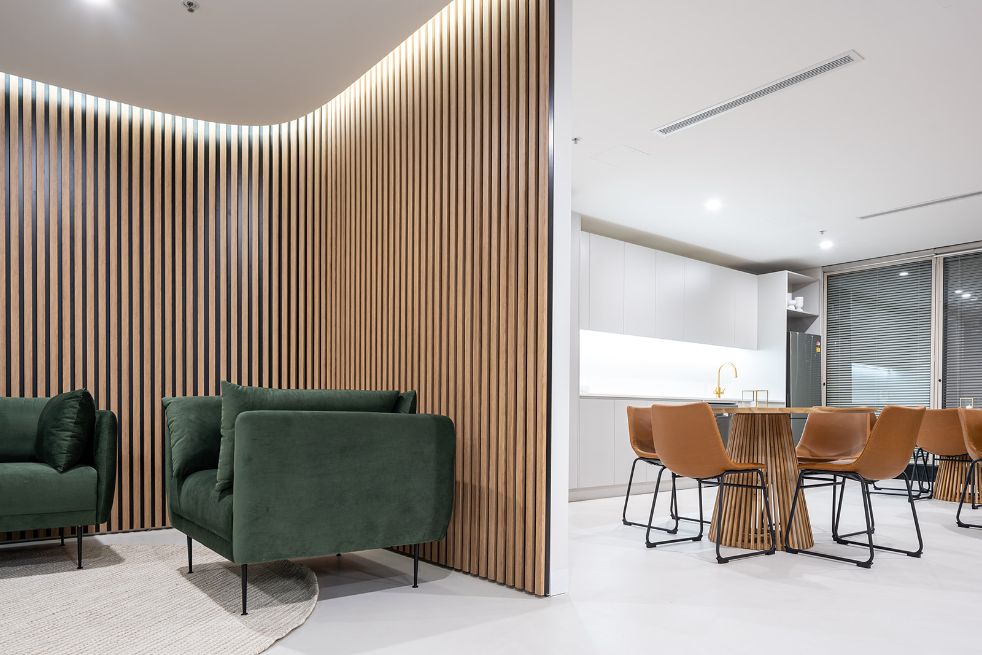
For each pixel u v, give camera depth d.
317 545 2.94
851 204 6.56
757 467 4.09
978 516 5.60
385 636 2.61
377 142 4.48
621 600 3.12
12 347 4.37
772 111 4.57
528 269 3.33
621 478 6.76
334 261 4.89
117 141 4.82
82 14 3.54
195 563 3.78
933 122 4.68
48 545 4.27
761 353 8.98
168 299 4.89
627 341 7.97
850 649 2.52
